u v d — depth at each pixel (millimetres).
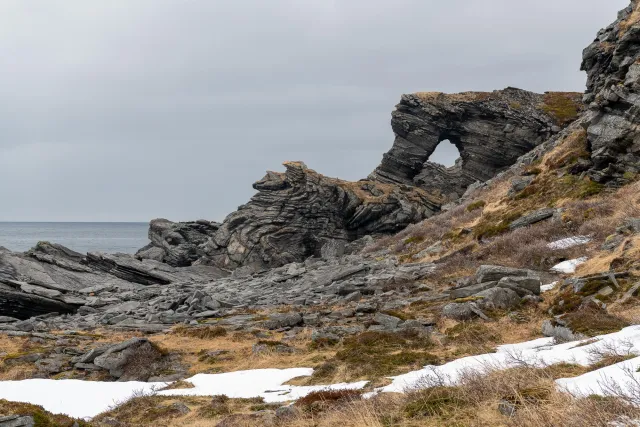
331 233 67875
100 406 13953
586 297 17766
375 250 52719
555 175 40625
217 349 20531
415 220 67812
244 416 11297
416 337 18234
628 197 30781
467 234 39656
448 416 8594
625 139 34469
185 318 30438
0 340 24234
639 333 11828
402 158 77000
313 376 14797
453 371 12562
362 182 73625
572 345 12711
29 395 14938
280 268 53812
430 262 37125
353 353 16547
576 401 7371
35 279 47094
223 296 39906
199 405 13070
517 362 11789
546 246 29172
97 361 18406
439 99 75688
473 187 65188
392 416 9141
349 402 10648
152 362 18750
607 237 26766
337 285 35938
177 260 69125
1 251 50875
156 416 12352
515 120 72250
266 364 17531
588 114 45656
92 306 42250
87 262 56312
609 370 8781
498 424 7730
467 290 24188
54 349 21438
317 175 70500
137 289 49250
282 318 24516
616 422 6566
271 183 69625
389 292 29625
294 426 10023
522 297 21438
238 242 65812
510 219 37438
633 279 17953
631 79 34844
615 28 48844
